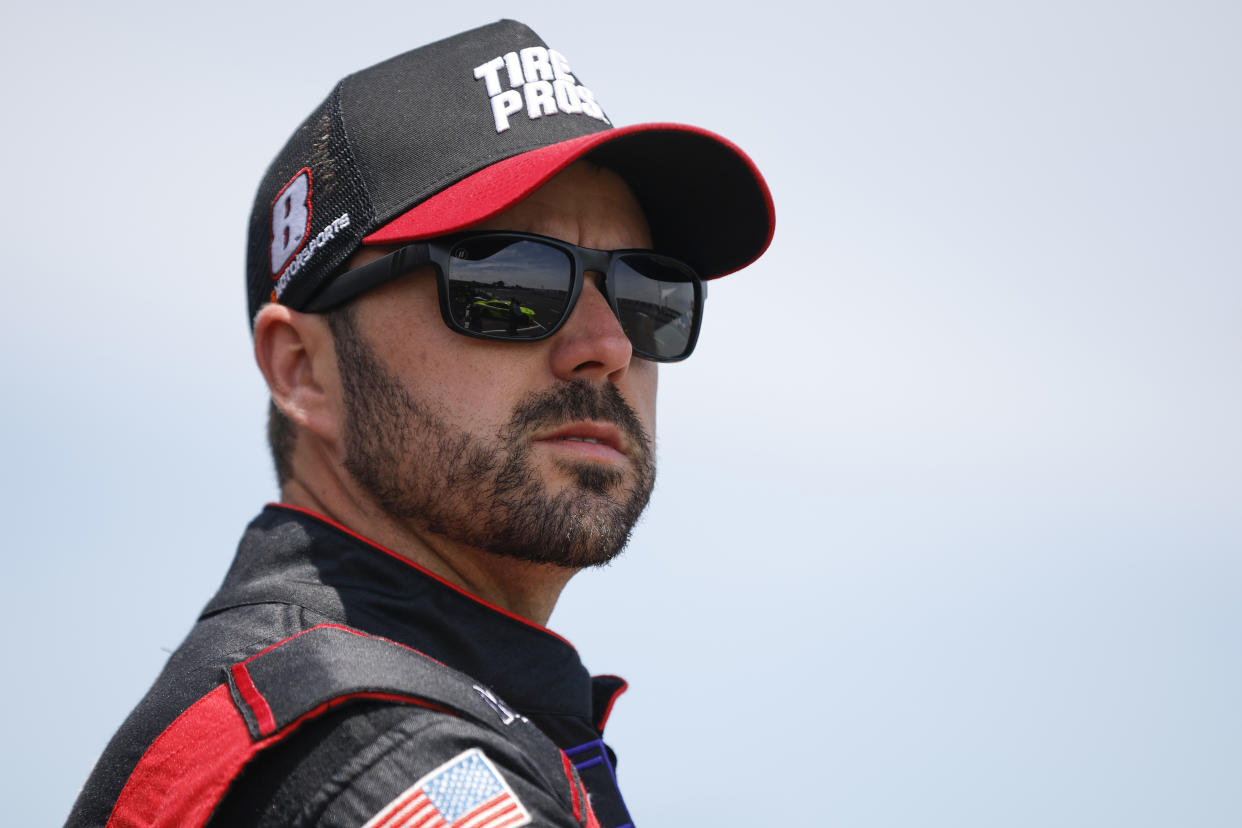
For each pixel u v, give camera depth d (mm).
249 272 8633
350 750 5492
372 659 5949
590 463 7676
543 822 5457
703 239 8969
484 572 7809
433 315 7508
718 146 8125
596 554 7645
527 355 7605
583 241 8000
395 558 7195
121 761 6230
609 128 8359
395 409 7492
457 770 5406
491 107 7832
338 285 7668
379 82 8000
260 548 7398
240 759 5555
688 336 8641
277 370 7980
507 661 7340
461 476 7398
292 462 8203
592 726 8484
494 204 7234
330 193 7781
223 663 6371
